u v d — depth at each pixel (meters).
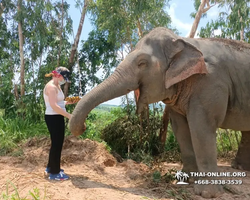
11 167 4.22
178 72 3.44
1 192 3.05
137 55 3.49
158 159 5.67
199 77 3.48
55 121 3.53
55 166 3.57
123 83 3.41
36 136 5.81
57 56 7.66
